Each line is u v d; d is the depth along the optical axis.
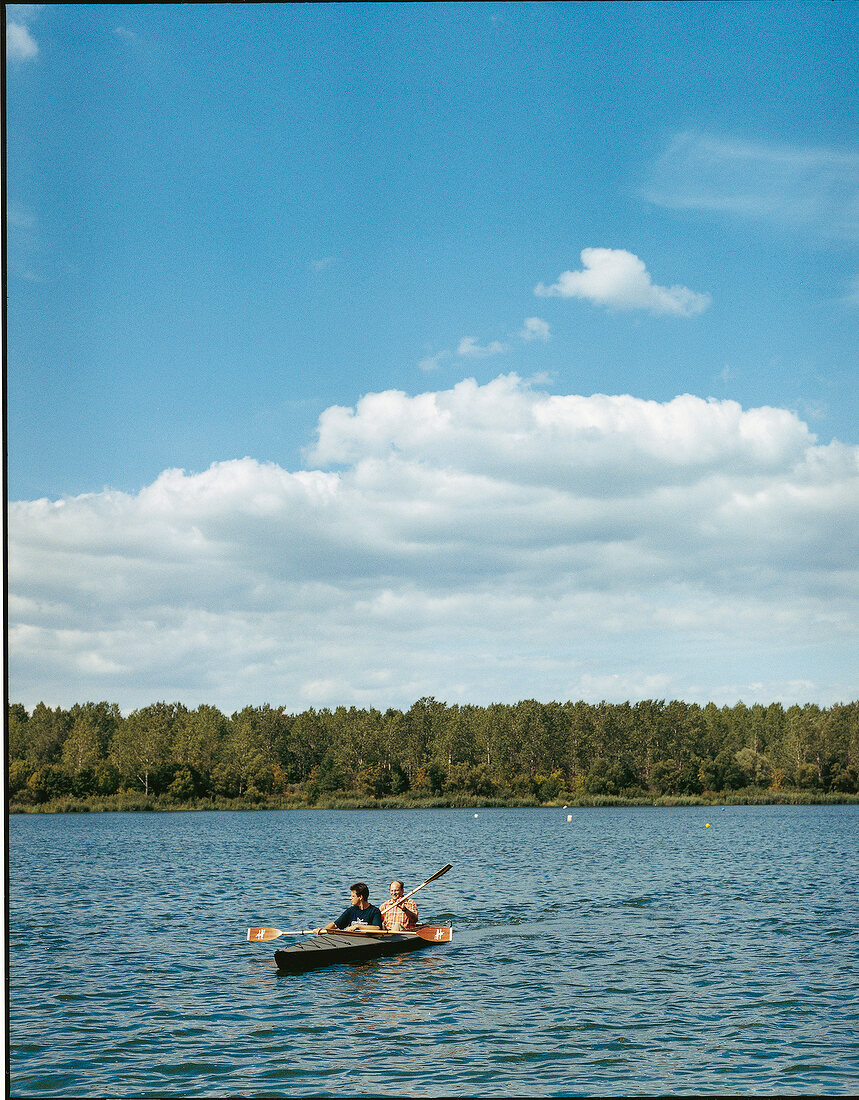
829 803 126.31
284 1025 13.24
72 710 158.25
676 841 54.69
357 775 142.62
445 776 144.25
